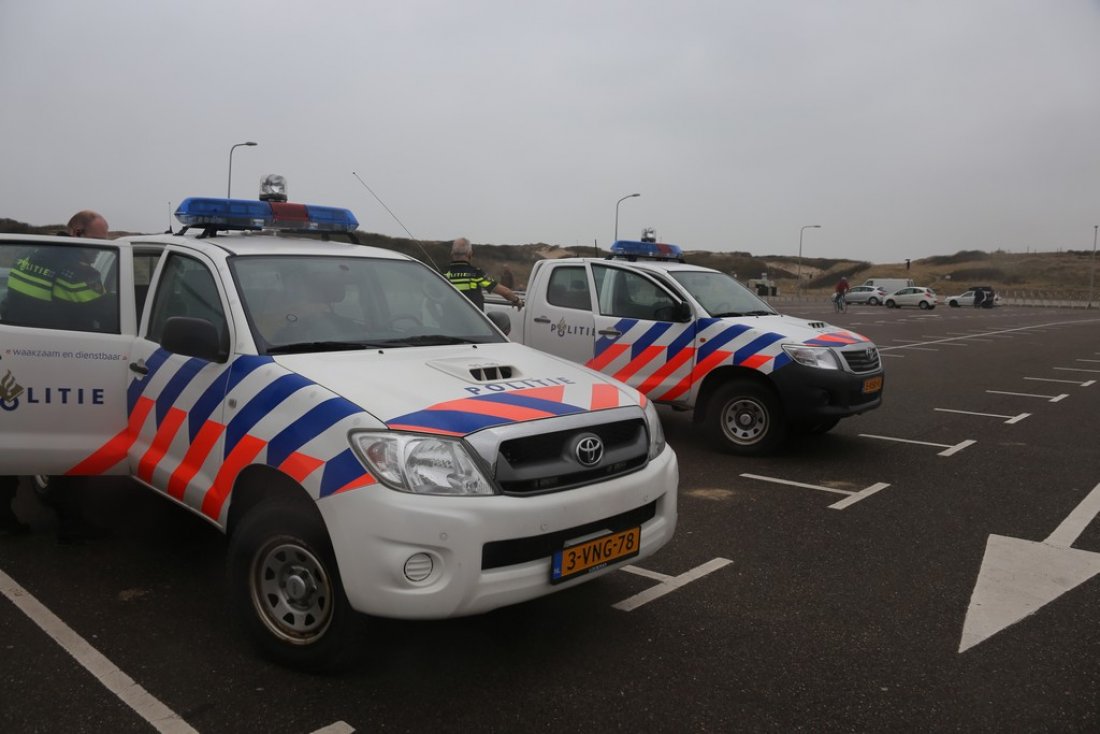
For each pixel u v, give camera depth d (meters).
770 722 2.87
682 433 8.06
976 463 6.96
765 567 4.42
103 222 5.53
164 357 3.87
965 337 24.20
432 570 2.77
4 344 3.88
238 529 3.16
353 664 3.10
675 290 7.32
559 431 3.06
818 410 6.57
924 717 2.92
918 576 4.31
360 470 2.80
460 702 2.95
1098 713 2.96
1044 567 4.47
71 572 4.10
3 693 2.95
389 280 4.29
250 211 4.51
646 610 3.82
